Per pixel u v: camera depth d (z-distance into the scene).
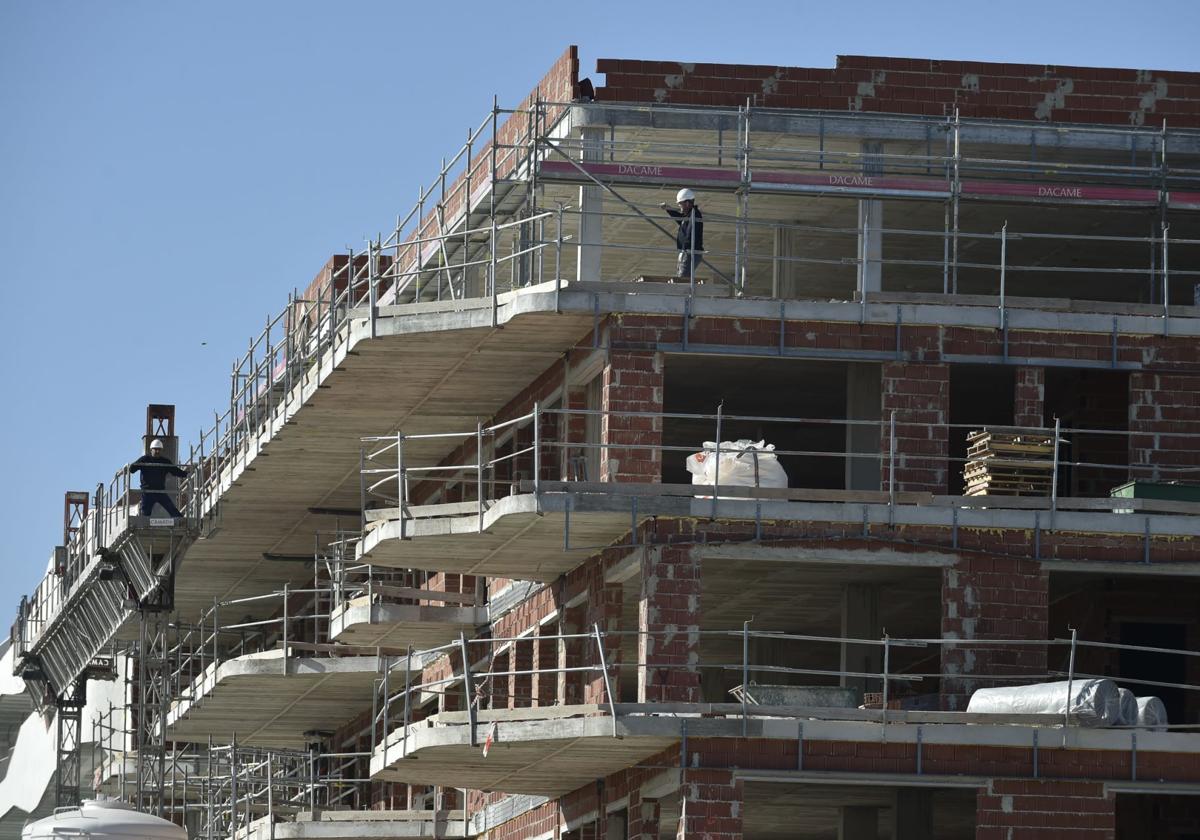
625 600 71.94
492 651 81.31
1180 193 73.38
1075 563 66.75
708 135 73.00
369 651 91.88
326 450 87.06
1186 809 72.69
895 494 66.19
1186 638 72.81
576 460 70.44
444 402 79.56
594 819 72.75
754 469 66.56
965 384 76.94
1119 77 75.31
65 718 122.75
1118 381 74.00
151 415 109.69
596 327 68.19
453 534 69.00
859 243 71.75
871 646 72.00
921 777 63.94
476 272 82.62
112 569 105.50
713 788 63.47
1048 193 73.06
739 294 69.69
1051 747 64.06
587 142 71.62
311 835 89.81
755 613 79.69
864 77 74.06
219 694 96.06
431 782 75.69
